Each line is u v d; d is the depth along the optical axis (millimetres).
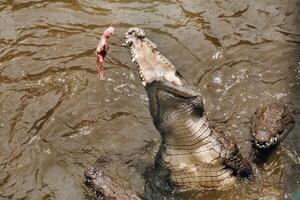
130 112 8188
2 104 8375
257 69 8719
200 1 9984
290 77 8570
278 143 7398
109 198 6617
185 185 6785
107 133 7902
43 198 7070
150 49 6059
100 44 6672
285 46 9109
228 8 9836
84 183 6984
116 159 7473
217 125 7797
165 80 6031
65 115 8180
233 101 8234
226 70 8727
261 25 9508
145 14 9805
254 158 7246
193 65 8844
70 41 9375
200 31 9430
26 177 7367
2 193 7180
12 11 9969
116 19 9742
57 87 8617
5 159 7602
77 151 7676
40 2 10125
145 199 6848
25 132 7965
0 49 9273
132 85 8586
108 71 8789
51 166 7484
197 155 6516
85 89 8555
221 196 6789
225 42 9211
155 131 7871
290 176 7086
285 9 9773
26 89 8602
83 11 9930
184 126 6312
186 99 6188
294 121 7766
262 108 7695
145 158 7465
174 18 9688
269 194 6848
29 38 9461
